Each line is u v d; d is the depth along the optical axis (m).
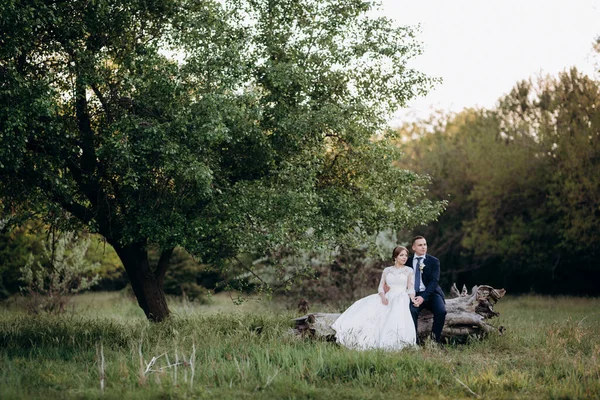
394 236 18.55
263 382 7.29
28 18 8.85
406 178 12.04
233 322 11.16
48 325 11.45
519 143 27.77
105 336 10.31
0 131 9.00
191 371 7.56
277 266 12.60
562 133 25.19
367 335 9.94
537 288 28.36
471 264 29.39
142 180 10.02
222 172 10.70
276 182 10.78
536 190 26.56
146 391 6.77
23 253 20.75
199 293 23.52
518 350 9.63
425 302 10.42
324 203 11.23
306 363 8.12
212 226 10.11
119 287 30.02
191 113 9.64
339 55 11.12
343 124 10.95
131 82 9.56
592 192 23.56
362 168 11.96
